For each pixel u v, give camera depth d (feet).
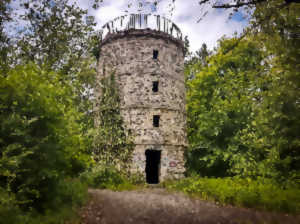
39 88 20.68
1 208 15.35
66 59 45.19
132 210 23.50
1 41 37.24
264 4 16.35
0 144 18.51
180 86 58.49
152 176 65.57
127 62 55.11
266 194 25.94
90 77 49.19
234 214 22.29
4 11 36.47
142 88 53.26
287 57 25.80
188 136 66.54
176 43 60.03
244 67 53.01
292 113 26.53
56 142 21.74
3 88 19.52
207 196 31.73
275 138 28.86
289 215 21.90
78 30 46.21
